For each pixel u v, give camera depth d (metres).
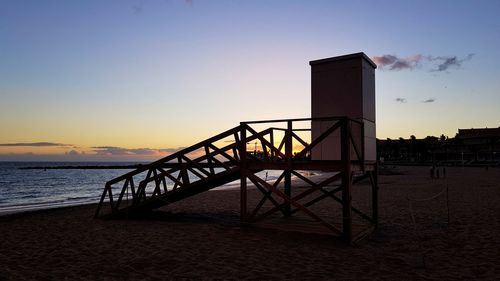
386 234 9.82
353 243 8.48
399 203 17.03
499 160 104.25
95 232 10.52
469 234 9.80
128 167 161.50
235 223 11.58
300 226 10.15
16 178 77.75
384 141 165.50
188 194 12.03
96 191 41.56
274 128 10.53
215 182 11.25
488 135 119.69
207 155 11.26
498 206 15.62
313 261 7.20
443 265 6.95
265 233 9.81
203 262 7.21
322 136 9.04
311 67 10.59
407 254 7.74
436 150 133.00
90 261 7.39
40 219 13.58
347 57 9.91
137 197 12.91
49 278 6.35
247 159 10.52
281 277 6.25
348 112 9.85
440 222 11.68
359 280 6.08
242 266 6.91
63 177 83.00
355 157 9.65
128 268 6.88
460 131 136.62
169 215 13.52
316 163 9.09
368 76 10.34
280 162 9.76
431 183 32.88
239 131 10.61
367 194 21.75
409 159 147.00
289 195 11.72
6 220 13.61
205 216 13.51
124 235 9.98
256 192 24.44
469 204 16.38
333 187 28.59
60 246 8.80
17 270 6.85
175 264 7.11
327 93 10.22
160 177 12.30
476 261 7.23
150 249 8.33
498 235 9.65
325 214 13.48
